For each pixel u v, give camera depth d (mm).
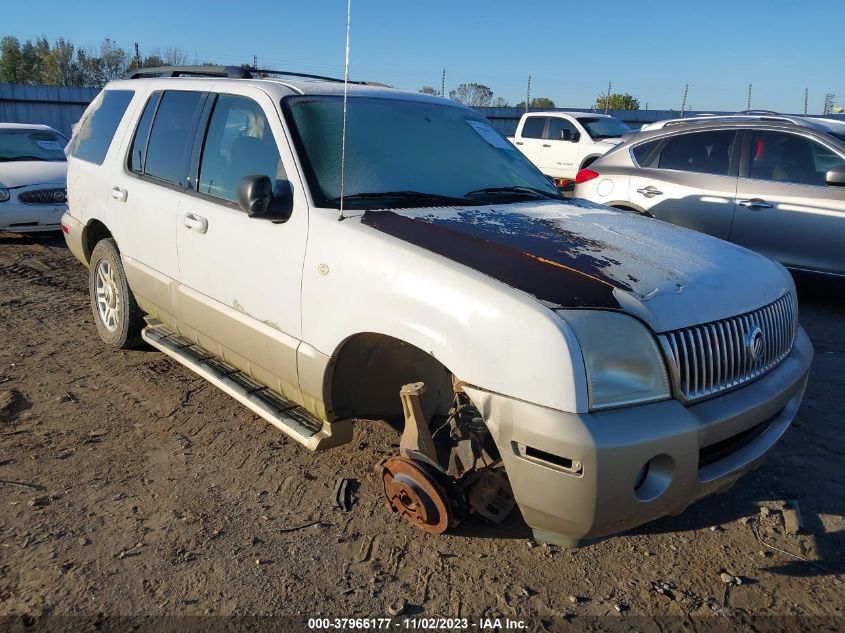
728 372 2906
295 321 3486
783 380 3188
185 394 4820
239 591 2906
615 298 2707
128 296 5254
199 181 4289
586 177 8617
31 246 9812
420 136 4141
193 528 3320
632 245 3283
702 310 2844
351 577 3010
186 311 4336
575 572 3072
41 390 4832
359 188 3627
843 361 5680
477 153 4293
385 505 3545
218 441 4176
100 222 5449
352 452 4074
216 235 3977
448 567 3088
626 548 3252
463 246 3033
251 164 3908
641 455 2523
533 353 2557
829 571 3102
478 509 3094
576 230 3432
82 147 5848
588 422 2484
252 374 3936
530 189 4227
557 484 2539
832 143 6883
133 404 4648
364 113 4062
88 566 3025
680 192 7688
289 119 3752
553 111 18828
